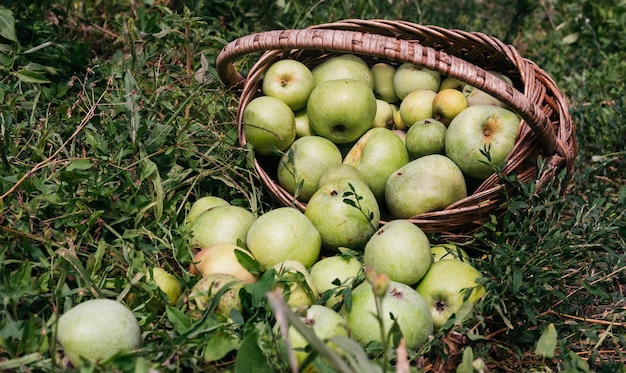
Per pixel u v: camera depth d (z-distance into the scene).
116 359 0.65
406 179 0.86
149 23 1.08
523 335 0.76
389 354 0.69
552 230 0.82
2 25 0.94
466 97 0.96
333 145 0.95
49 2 1.09
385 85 1.01
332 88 0.94
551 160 0.85
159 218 0.83
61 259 0.74
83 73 1.02
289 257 0.81
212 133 0.96
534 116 0.81
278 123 0.93
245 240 0.85
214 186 0.96
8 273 0.70
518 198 0.83
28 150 0.88
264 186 0.94
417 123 0.93
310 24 1.27
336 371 0.64
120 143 0.86
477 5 1.59
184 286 0.77
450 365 0.73
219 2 1.17
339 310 0.76
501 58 0.96
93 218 0.79
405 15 1.36
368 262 0.80
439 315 0.78
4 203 0.79
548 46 1.46
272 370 0.67
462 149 0.88
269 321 0.73
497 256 0.80
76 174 0.80
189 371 0.70
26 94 0.91
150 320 0.72
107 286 0.76
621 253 0.86
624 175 1.09
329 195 0.85
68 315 0.67
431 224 0.84
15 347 0.65
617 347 0.77
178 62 1.12
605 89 1.26
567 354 0.73
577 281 0.81
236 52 0.92
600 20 1.50
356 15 1.29
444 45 0.96
